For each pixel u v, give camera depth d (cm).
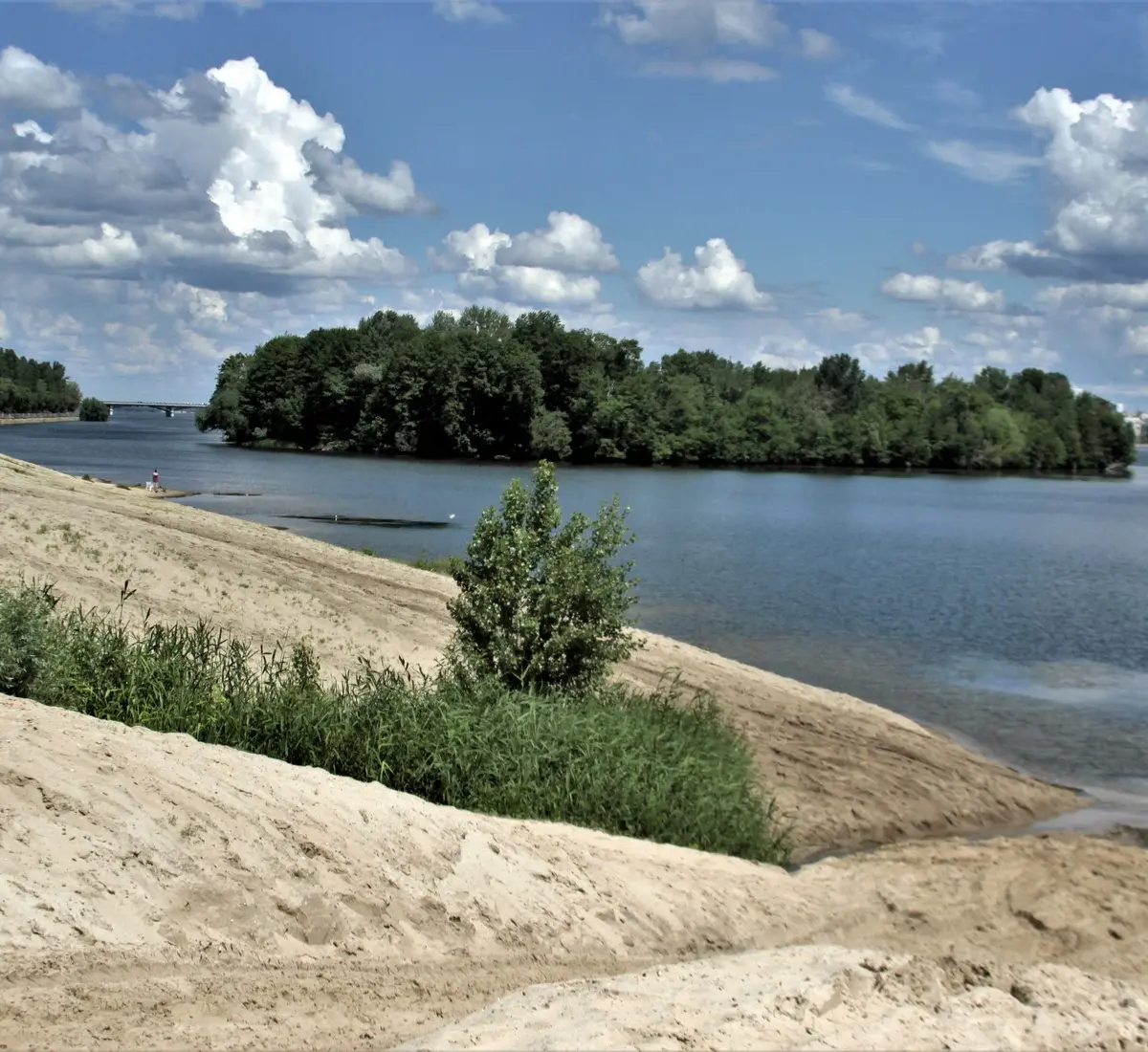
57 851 717
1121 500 10438
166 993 645
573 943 909
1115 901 1277
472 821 1035
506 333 14275
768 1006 654
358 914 816
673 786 1359
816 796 1688
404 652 1994
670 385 13588
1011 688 2628
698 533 6141
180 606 1888
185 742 980
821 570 4741
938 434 14712
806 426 14188
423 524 5375
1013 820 1725
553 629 1562
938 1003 714
